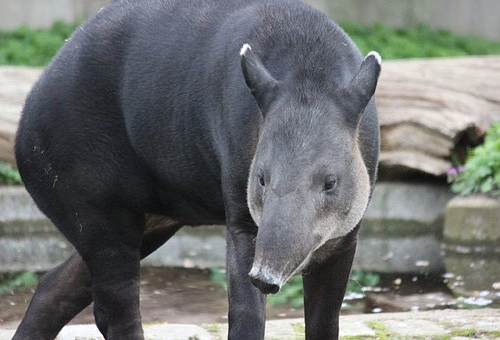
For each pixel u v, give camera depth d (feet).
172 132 32.09
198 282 55.31
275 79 28.60
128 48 33.30
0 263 59.67
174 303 50.72
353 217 27.63
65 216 34.83
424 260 60.18
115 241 34.63
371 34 110.52
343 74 29.04
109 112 33.58
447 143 66.74
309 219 25.95
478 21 118.01
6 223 65.62
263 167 26.86
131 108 32.94
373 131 29.73
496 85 69.31
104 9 34.76
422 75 69.26
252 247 29.63
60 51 34.86
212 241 65.05
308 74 28.48
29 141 34.78
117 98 33.42
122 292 34.83
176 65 32.01
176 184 32.94
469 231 62.23
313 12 30.68
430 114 67.36
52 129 34.09
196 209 33.68
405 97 68.33
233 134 29.55
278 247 25.09
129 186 34.04
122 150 33.76
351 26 111.04
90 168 33.91
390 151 67.92
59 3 109.91
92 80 33.53
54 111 34.01
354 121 27.84
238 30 30.91
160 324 41.63
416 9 116.37
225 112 29.99
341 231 27.63
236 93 29.73
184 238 65.21
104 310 34.99
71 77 33.81
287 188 26.11
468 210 62.28
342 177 26.96
